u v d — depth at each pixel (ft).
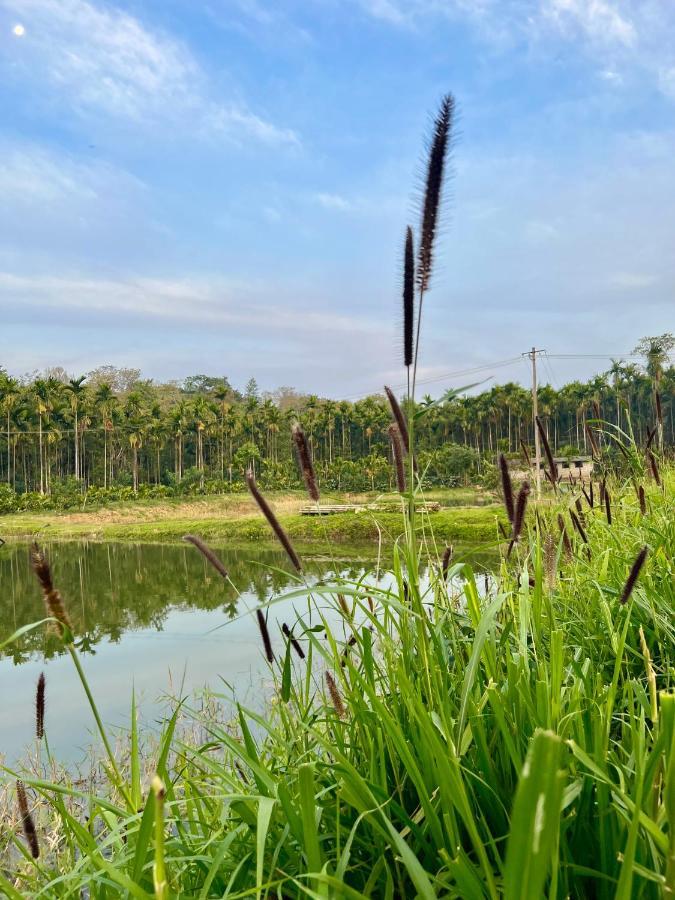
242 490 225.97
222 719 15.55
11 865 9.09
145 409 259.80
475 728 5.42
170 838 5.61
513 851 2.41
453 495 140.15
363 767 6.07
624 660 8.34
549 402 214.07
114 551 121.29
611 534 11.16
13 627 52.75
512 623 7.67
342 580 6.13
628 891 3.34
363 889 5.24
